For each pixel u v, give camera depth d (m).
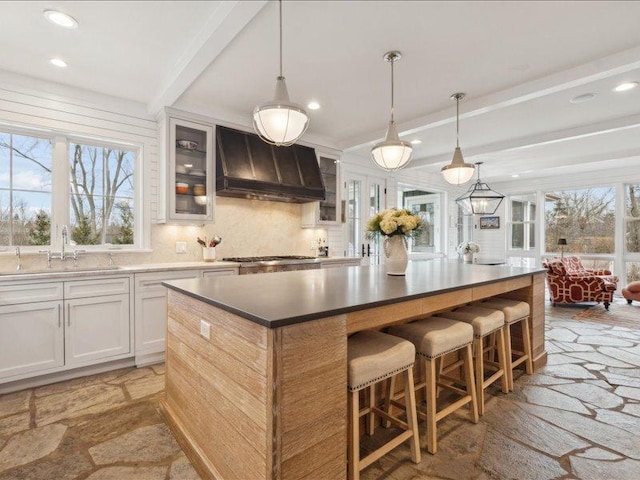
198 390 1.78
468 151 5.49
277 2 2.09
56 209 3.26
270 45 2.58
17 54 2.72
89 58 2.79
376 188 6.20
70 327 2.78
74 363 2.79
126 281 3.03
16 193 3.11
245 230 4.43
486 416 2.26
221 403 1.56
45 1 2.12
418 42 2.54
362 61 2.81
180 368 2.00
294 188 4.22
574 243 7.42
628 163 6.14
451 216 8.08
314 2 2.11
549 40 2.53
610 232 6.95
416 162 6.27
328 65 2.88
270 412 1.24
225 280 2.27
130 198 3.71
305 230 5.05
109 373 2.96
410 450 1.86
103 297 2.92
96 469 1.75
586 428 2.13
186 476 1.71
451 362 2.70
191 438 1.84
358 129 4.56
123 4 2.15
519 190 8.12
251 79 3.13
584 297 5.64
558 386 2.72
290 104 2.04
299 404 1.30
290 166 4.37
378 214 2.67
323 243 5.25
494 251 8.59
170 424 2.08
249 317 1.31
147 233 3.66
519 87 3.24
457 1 2.11
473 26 2.36
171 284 2.07
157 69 2.97
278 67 2.91
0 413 2.30
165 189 3.54
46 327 2.68
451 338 1.97
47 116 3.15
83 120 3.32
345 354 1.47
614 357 3.39
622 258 6.74
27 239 3.16
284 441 1.26
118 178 3.64
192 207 3.82
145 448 1.92
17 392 2.60
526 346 2.94
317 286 2.01
